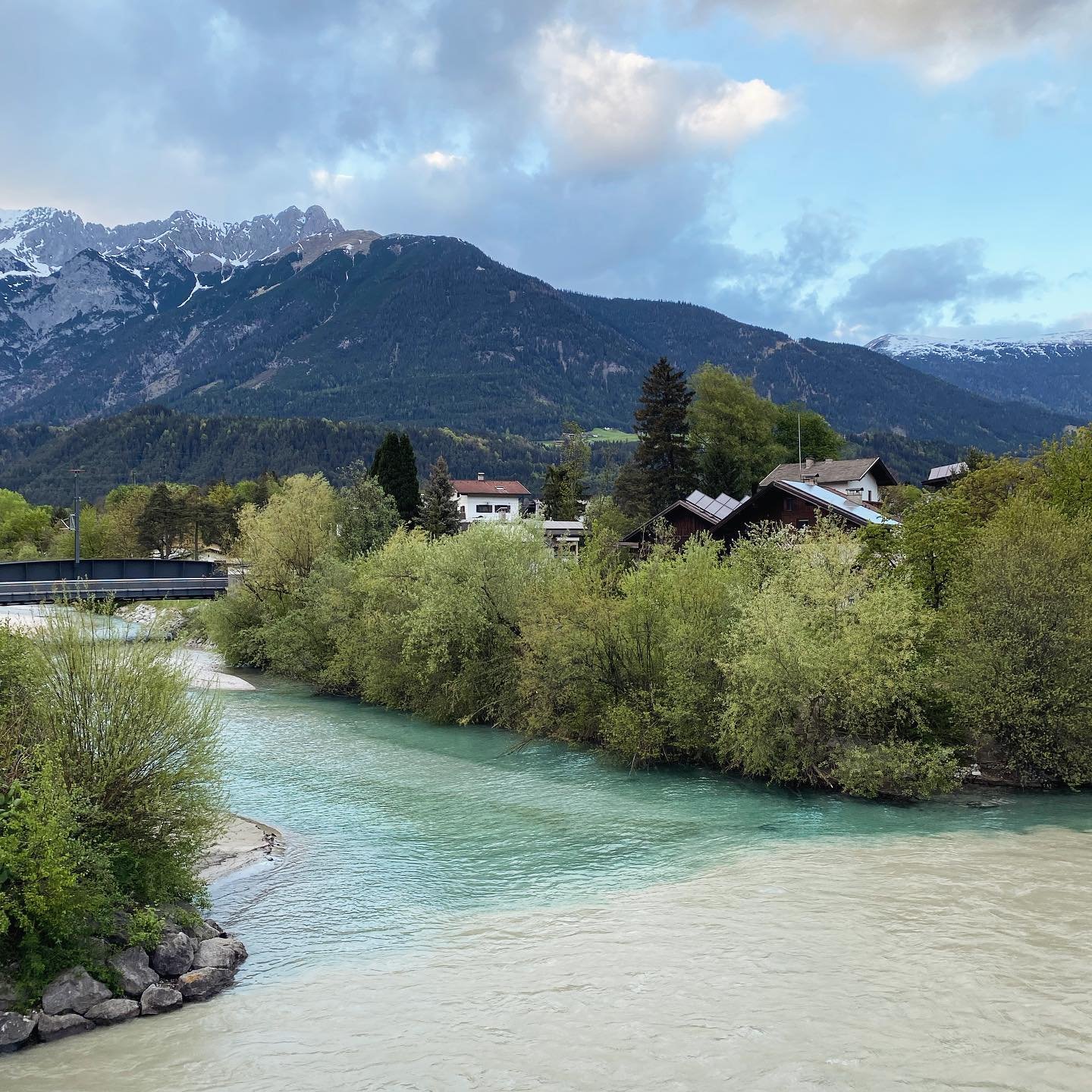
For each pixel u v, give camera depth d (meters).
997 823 22.58
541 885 18.75
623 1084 10.82
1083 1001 12.62
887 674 25.89
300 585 52.03
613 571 35.41
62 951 13.35
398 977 14.28
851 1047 11.48
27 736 15.24
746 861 20.02
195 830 16.09
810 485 54.69
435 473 81.31
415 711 40.66
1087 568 26.00
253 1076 11.37
